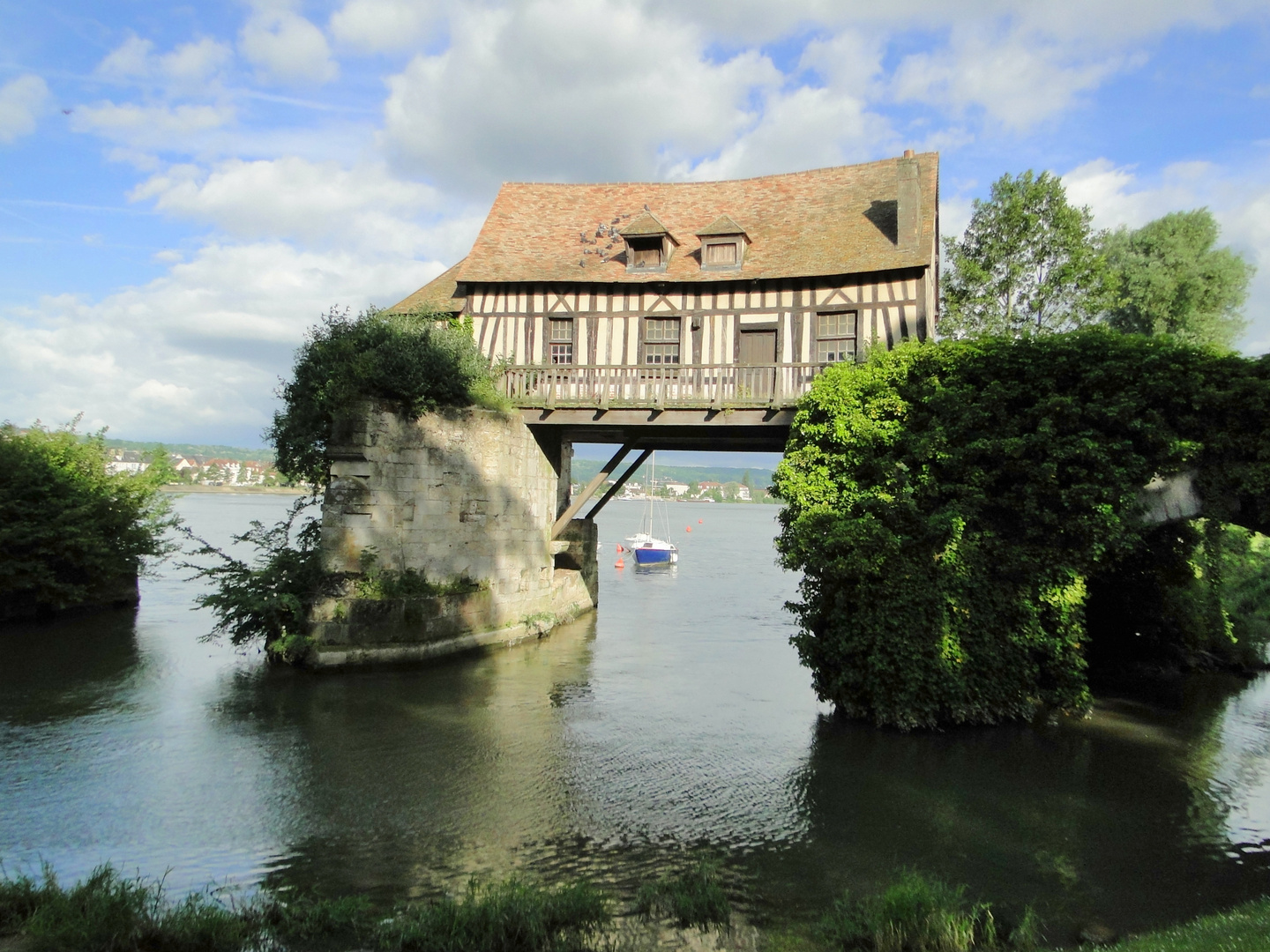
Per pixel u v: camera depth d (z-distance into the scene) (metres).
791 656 16.17
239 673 12.75
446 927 5.28
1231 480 9.43
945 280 20.62
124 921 5.04
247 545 36.94
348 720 10.41
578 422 15.51
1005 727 10.66
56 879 5.70
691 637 18.06
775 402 14.15
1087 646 14.91
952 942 5.29
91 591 18.47
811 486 11.16
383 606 13.09
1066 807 8.02
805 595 11.56
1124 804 8.14
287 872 6.27
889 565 10.48
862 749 9.72
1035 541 10.48
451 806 7.70
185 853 6.56
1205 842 7.27
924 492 10.63
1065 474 10.12
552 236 18.28
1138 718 11.44
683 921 5.63
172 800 7.68
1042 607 10.61
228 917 5.33
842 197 17.80
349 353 13.43
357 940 5.28
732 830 7.30
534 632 16.45
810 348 15.41
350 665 12.80
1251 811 8.03
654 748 9.66
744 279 15.62
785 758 9.36
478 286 17.02
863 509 10.78
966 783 8.64
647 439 18.56
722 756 9.40
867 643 10.54
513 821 7.39
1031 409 10.30
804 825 7.46
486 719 10.68
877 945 5.31
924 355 11.16
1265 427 9.33
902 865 6.68
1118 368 9.88
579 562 20.66
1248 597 18.64
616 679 13.38
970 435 10.62
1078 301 18.80
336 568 12.98
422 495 13.88
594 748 9.61
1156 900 6.15
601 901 5.82
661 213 18.75
